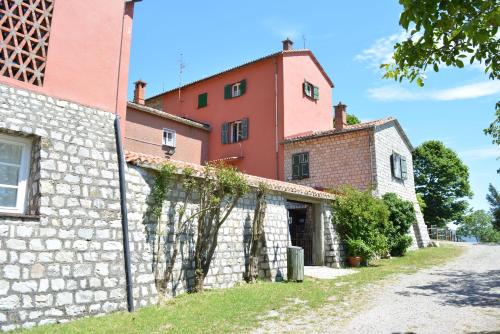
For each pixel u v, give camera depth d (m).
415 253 17.77
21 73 7.36
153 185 8.71
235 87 22.64
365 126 17.58
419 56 4.57
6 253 6.16
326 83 24.09
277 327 6.23
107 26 9.03
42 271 6.46
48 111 7.51
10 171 7.03
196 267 9.09
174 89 24.95
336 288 9.62
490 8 3.79
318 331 6.02
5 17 7.28
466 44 4.60
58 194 7.06
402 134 21.22
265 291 9.11
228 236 10.36
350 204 14.63
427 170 36.53
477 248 20.59
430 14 3.82
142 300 7.59
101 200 7.66
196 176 9.29
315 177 18.84
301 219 16.41
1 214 6.25
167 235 8.78
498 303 7.82
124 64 9.30
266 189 11.38
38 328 5.97
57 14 8.10
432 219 36.72
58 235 6.83
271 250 11.59
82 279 6.89
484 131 12.93
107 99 8.70
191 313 6.97
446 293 8.92
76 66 8.23
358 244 14.00
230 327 6.18
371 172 17.30
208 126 22.61
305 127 21.41
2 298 5.94
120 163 8.21
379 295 8.73
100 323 6.29
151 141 18.97
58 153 7.35
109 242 7.50
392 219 16.77
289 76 20.70
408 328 6.12
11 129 6.86
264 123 20.67
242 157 21.14
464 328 6.07
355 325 6.31
